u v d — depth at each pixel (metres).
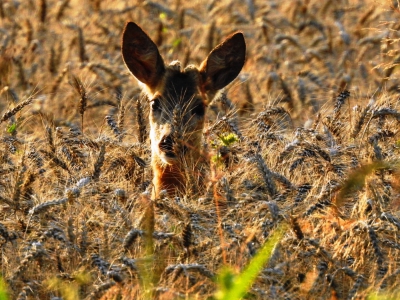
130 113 18.14
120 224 10.88
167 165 13.72
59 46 20.45
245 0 23.84
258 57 20.52
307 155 12.98
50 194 12.34
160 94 14.43
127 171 13.43
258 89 19.33
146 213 9.74
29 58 20.17
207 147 14.43
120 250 10.52
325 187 11.62
